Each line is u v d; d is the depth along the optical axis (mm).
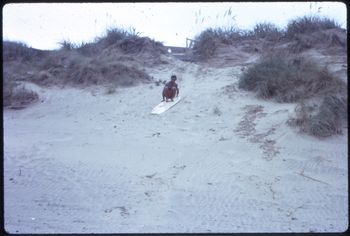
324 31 18469
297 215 7465
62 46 21750
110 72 18328
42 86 17984
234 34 21922
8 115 15367
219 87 15992
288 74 13930
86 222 7055
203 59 20719
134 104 15625
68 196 8406
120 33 22609
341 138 10883
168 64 20422
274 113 12594
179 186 8938
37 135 12969
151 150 11219
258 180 9164
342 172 9430
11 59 20469
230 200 8188
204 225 6988
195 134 12328
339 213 7535
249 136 11586
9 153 11219
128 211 7668
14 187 8883
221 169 9789
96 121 14250
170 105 14914
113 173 9703
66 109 15703
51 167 10133
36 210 7637
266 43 20188
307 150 10438
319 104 12305
